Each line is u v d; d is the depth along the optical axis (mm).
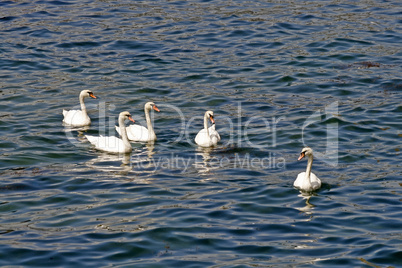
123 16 43938
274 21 42688
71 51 37656
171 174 23500
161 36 40156
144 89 32438
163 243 18469
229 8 45812
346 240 18578
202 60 36344
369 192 21703
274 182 22703
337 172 23516
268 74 34406
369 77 33688
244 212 20406
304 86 32812
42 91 32125
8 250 17969
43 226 19453
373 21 42625
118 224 19562
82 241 18562
